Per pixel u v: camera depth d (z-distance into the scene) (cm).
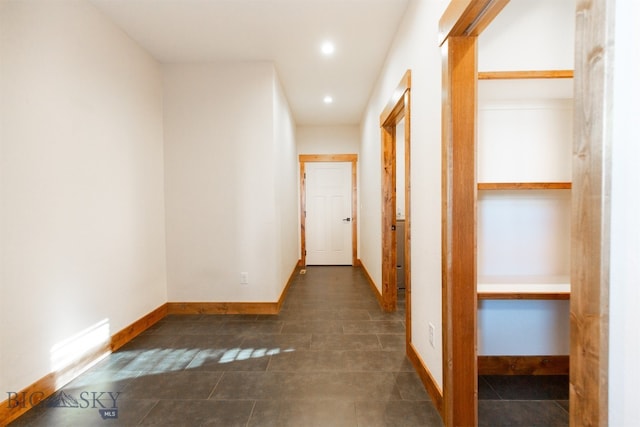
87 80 193
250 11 208
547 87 157
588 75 55
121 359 198
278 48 258
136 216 244
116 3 197
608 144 52
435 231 147
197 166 286
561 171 176
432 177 151
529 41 150
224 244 287
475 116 127
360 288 371
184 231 288
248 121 283
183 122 285
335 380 170
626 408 52
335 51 264
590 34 54
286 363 190
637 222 50
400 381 168
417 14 177
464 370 128
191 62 281
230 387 164
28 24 154
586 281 56
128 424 137
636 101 50
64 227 174
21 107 150
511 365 177
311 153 509
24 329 150
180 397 156
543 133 175
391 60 251
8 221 143
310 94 364
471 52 126
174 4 200
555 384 167
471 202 127
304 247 514
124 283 227
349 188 516
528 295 144
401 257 364
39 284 158
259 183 285
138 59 249
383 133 287
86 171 192
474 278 128
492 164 176
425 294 164
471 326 128
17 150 148
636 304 50
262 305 285
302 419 139
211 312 287
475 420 129
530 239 178
